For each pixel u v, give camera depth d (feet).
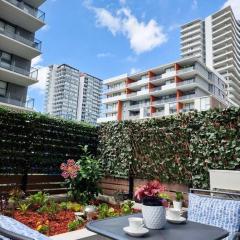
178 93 143.64
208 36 255.70
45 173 22.48
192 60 142.10
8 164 20.24
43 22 72.28
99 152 25.86
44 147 22.49
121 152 23.85
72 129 24.72
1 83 68.64
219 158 17.15
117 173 23.84
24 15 67.87
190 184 18.72
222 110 17.44
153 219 7.22
